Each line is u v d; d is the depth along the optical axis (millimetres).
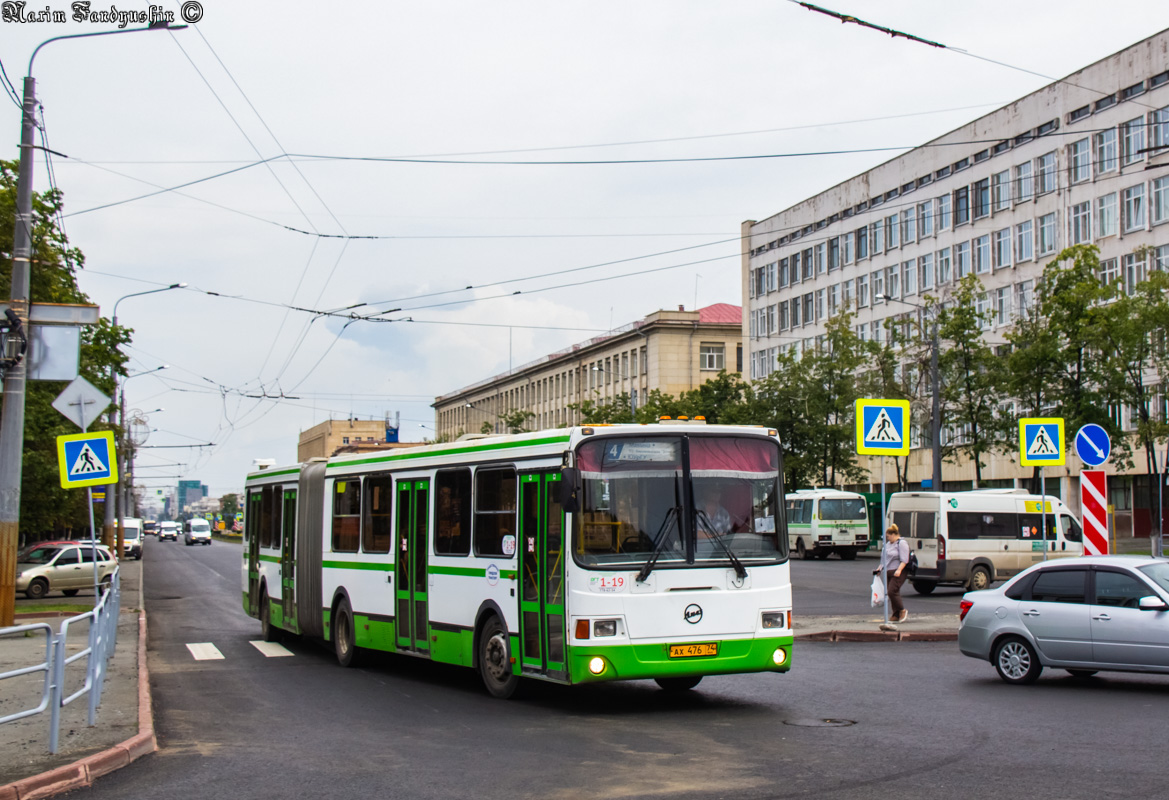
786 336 84500
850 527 50906
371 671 16375
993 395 47719
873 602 21125
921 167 69875
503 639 12977
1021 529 30078
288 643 20797
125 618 26203
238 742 10469
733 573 11984
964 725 10641
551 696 13227
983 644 13875
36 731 10500
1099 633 12938
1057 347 40719
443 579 14227
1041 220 60125
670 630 11641
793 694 13008
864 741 9898
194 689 14438
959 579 29375
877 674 14734
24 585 36000
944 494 29531
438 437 156750
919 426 53688
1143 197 53500
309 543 18625
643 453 11977
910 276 70875
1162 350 39938
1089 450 18969
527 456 12625
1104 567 13203
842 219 77875
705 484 12109
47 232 30953
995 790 7879
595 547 11625
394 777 8766
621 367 100062
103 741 9953
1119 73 55000
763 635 12031
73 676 11234
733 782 8312
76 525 67375
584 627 11469
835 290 78688
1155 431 39250
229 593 36812
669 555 11812
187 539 104188
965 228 66000
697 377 93375
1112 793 7734
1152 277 40062
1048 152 59625
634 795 7965
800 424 59312
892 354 54875
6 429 19656
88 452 21359
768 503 12391
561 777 8641
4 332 19703
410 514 15211
